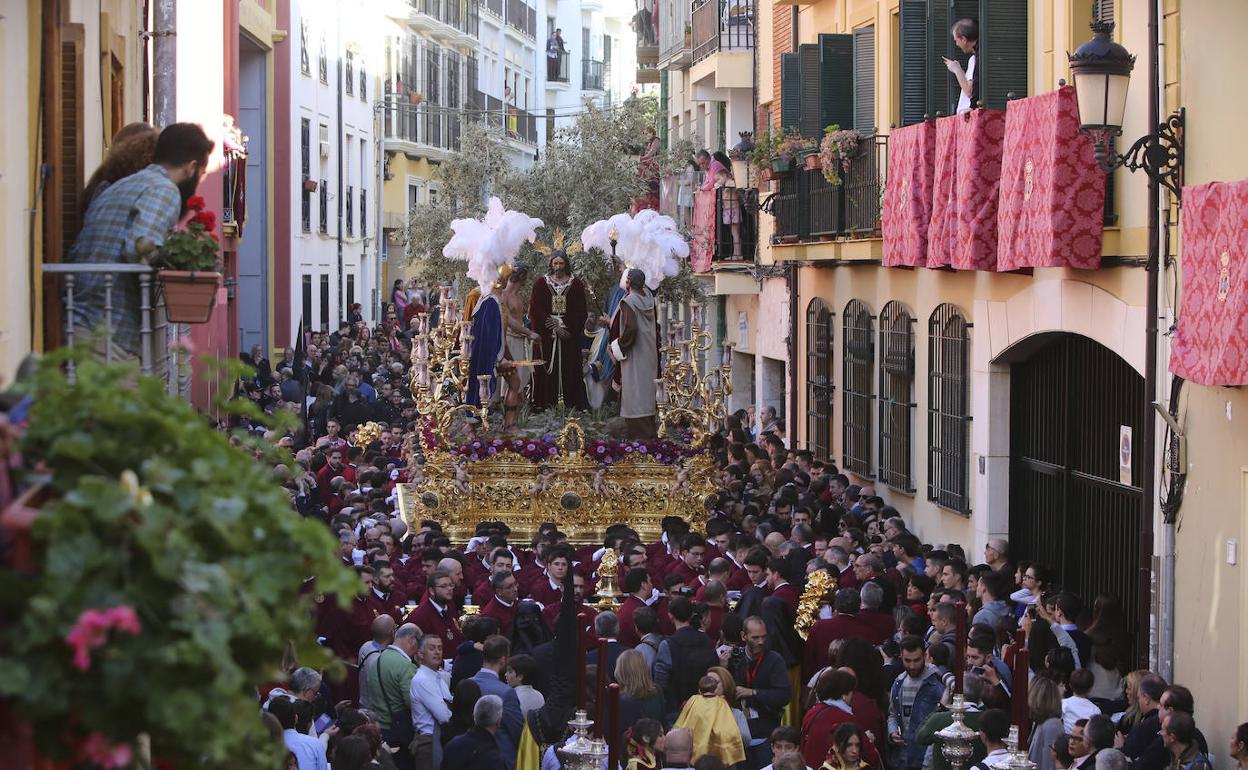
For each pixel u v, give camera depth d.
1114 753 11.51
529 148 90.81
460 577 17.12
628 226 25.34
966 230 19.58
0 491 4.84
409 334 55.09
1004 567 17.91
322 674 14.40
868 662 13.77
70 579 4.60
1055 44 18.81
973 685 12.96
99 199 10.00
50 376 5.14
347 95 58.09
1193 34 15.09
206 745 4.73
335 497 23.52
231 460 5.25
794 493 22.22
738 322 38.38
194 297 9.78
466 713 13.19
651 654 14.56
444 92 75.44
